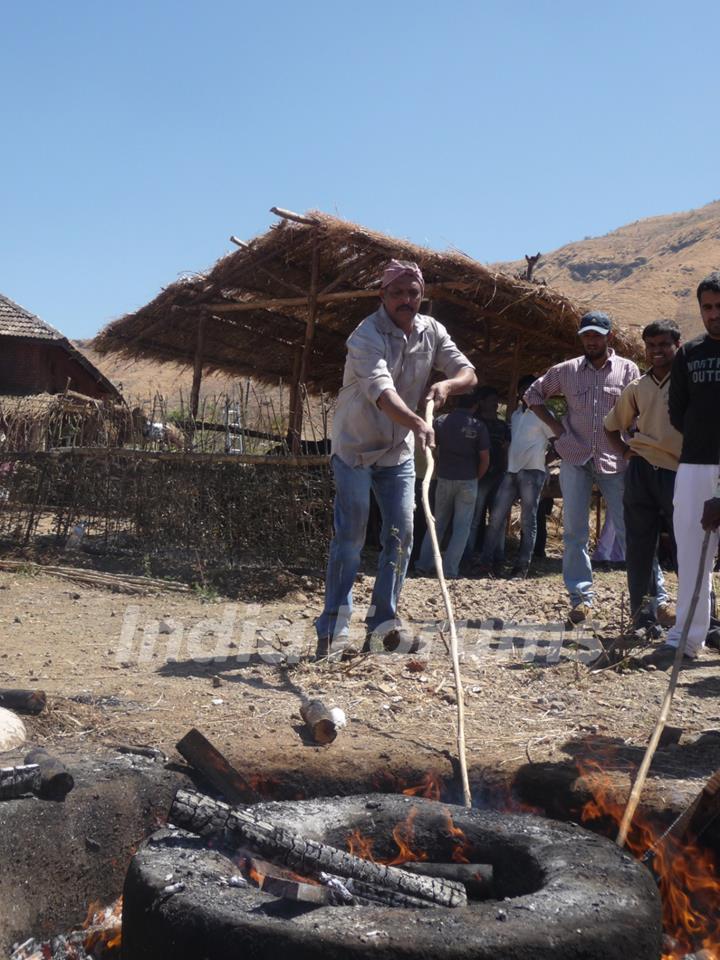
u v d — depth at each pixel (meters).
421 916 2.64
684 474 5.98
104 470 10.53
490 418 11.93
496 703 5.22
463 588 9.77
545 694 5.42
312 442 10.71
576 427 7.65
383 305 6.24
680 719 4.98
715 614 7.24
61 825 3.57
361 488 6.26
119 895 3.71
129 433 10.98
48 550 10.32
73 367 29.44
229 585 9.05
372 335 6.08
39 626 7.15
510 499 11.38
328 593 6.34
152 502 10.19
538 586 10.12
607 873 2.93
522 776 4.17
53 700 4.80
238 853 3.02
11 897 3.34
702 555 4.63
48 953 3.31
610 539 12.12
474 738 4.59
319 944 2.50
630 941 2.64
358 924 2.58
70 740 4.34
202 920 2.62
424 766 4.27
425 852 3.37
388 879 2.93
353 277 12.51
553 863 3.02
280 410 10.70
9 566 9.54
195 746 4.00
